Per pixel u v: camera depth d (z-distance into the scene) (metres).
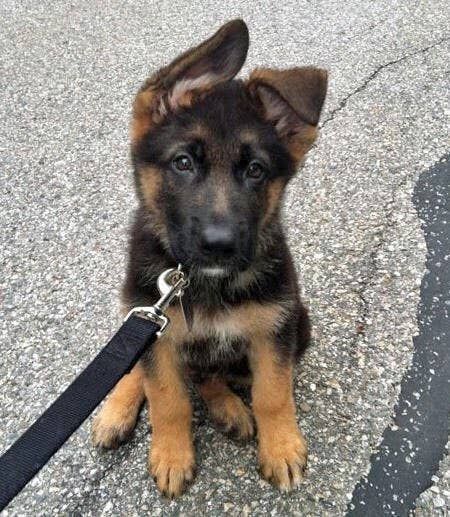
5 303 0.57
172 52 0.96
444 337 0.51
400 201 0.65
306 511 0.41
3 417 0.47
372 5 1.05
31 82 0.92
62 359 0.52
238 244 0.39
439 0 1.05
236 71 0.39
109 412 0.46
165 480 0.42
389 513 0.40
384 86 0.83
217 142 0.41
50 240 0.65
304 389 0.48
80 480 0.43
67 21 1.08
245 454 0.45
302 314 0.46
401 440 0.44
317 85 0.39
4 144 0.79
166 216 0.42
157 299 0.41
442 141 0.73
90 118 0.83
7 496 0.26
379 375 0.49
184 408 0.44
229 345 0.44
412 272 0.57
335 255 0.60
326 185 0.68
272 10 1.07
